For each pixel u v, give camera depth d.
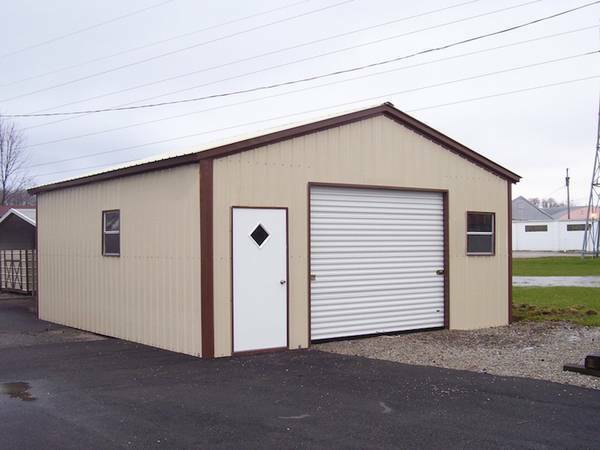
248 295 10.69
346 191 12.10
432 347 11.28
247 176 10.73
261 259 10.84
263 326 10.83
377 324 12.48
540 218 71.50
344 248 12.05
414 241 13.11
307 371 9.29
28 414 7.11
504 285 14.45
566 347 10.99
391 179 12.62
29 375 9.20
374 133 12.40
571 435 6.24
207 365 9.78
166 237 11.26
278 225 11.05
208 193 10.32
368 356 10.49
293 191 11.26
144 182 11.90
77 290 14.42
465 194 13.84
